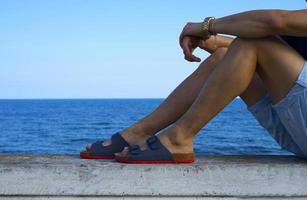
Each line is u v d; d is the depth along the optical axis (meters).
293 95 2.24
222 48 2.59
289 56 2.24
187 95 2.60
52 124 56.91
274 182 2.35
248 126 51.06
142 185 2.32
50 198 2.32
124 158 2.40
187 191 2.32
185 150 2.40
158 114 2.64
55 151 27.44
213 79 2.31
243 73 2.27
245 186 2.34
